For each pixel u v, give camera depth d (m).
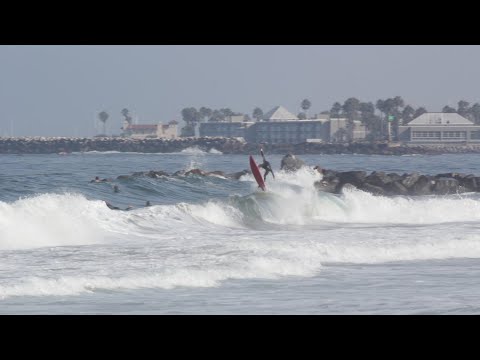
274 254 91.62
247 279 80.56
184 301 70.81
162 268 82.94
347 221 142.75
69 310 66.81
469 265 92.31
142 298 71.50
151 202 170.50
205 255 90.94
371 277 83.56
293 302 71.19
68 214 111.50
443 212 151.00
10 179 188.50
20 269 81.75
